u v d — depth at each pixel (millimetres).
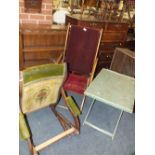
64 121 2096
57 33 2406
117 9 3012
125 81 2186
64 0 2730
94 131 2150
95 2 2773
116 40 3105
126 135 2189
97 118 2377
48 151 1797
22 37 2188
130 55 2615
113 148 1977
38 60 2477
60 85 1729
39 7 2328
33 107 1683
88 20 2574
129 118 2477
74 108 1842
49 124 2127
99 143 2004
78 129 1984
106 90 1924
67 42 2391
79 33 2326
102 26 2771
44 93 1651
